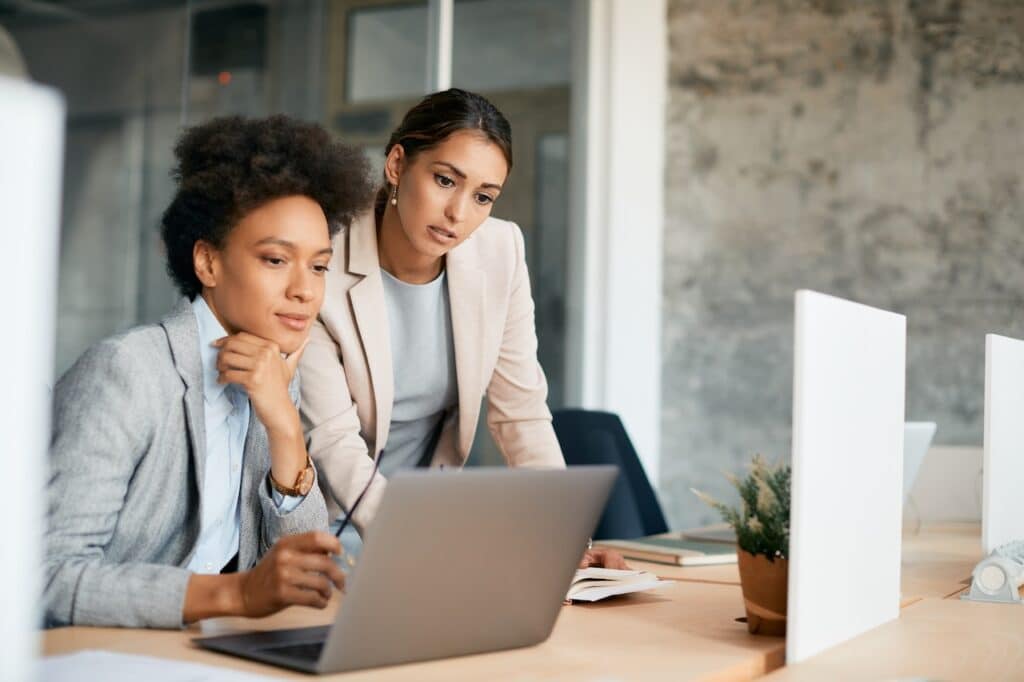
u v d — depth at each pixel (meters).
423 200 2.04
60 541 1.38
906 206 4.89
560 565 1.32
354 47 4.23
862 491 1.55
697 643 1.40
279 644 1.26
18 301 0.63
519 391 2.40
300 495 1.67
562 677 1.19
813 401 1.38
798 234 5.07
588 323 5.05
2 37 3.66
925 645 1.46
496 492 1.19
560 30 4.93
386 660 1.20
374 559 1.12
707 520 5.18
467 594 1.23
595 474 1.30
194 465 1.56
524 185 4.81
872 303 4.93
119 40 3.86
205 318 1.66
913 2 4.91
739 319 5.16
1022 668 1.33
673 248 5.27
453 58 4.41
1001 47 4.78
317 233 1.64
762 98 5.14
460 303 2.26
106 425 1.45
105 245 3.81
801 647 1.34
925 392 4.83
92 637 1.29
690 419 5.22
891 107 4.93
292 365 1.74
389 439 2.34
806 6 5.07
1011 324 4.73
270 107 4.10
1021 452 2.40
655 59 5.23
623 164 5.11
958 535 3.03
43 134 0.62
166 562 1.58
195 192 1.62
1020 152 4.74
